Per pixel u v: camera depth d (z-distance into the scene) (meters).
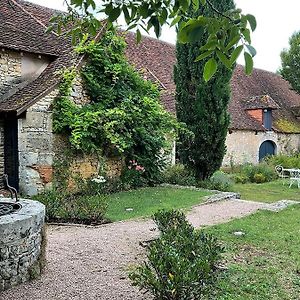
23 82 11.39
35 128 10.35
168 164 14.42
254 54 2.06
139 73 13.92
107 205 9.31
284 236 7.30
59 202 8.79
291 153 24.25
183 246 4.66
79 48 11.37
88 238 7.04
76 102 11.38
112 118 11.33
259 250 6.45
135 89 12.90
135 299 4.43
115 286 4.80
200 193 12.02
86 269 5.41
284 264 5.77
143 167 13.12
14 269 4.79
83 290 4.68
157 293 3.89
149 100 12.42
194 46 13.11
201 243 5.00
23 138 10.33
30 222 4.97
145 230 7.67
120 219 8.67
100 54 11.70
